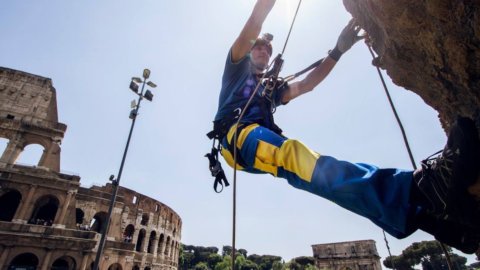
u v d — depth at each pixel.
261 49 2.48
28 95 34.28
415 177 1.18
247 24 1.86
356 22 2.29
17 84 34.25
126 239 38.38
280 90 2.59
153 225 45.50
